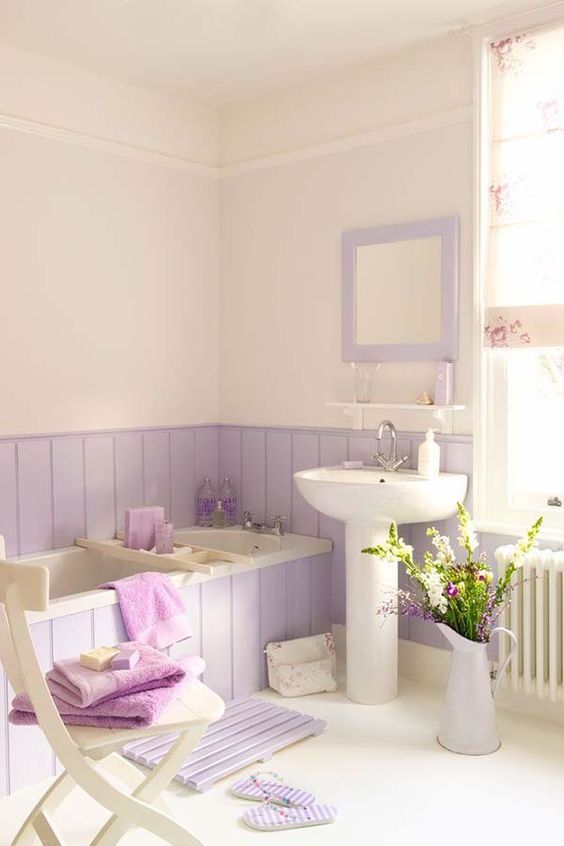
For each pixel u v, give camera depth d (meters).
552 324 3.00
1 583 1.85
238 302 4.14
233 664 3.32
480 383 3.24
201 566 3.15
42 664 2.70
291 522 3.93
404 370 3.51
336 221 3.71
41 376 3.52
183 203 4.04
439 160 3.36
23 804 2.53
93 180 3.67
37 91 3.46
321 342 3.80
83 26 3.17
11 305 3.41
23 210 3.44
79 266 3.64
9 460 3.41
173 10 3.04
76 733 1.91
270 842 2.31
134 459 3.87
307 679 3.37
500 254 3.13
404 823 2.40
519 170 3.08
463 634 2.84
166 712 1.99
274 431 3.98
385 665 3.26
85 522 3.68
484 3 3.01
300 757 2.82
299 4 3.00
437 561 3.04
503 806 2.49
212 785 2.62
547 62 3.00
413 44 3.36
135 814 1.90
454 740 2.86
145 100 3.86
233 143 4.12
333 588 3.78
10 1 2.95
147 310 3.91
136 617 2.91
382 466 3.55
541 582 2.95
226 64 3.56
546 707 3.12
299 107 3.84
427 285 3.39
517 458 3.24
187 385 4.10
